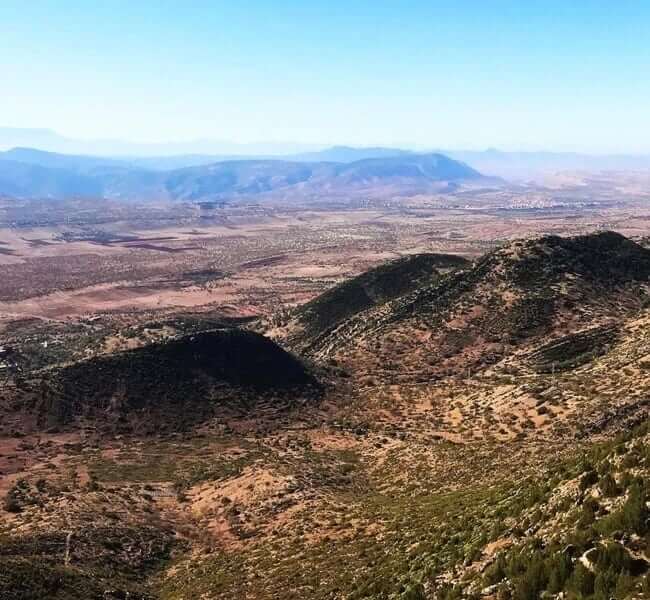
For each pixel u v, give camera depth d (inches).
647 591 627.5
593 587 673.0
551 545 792.9
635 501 757.9
